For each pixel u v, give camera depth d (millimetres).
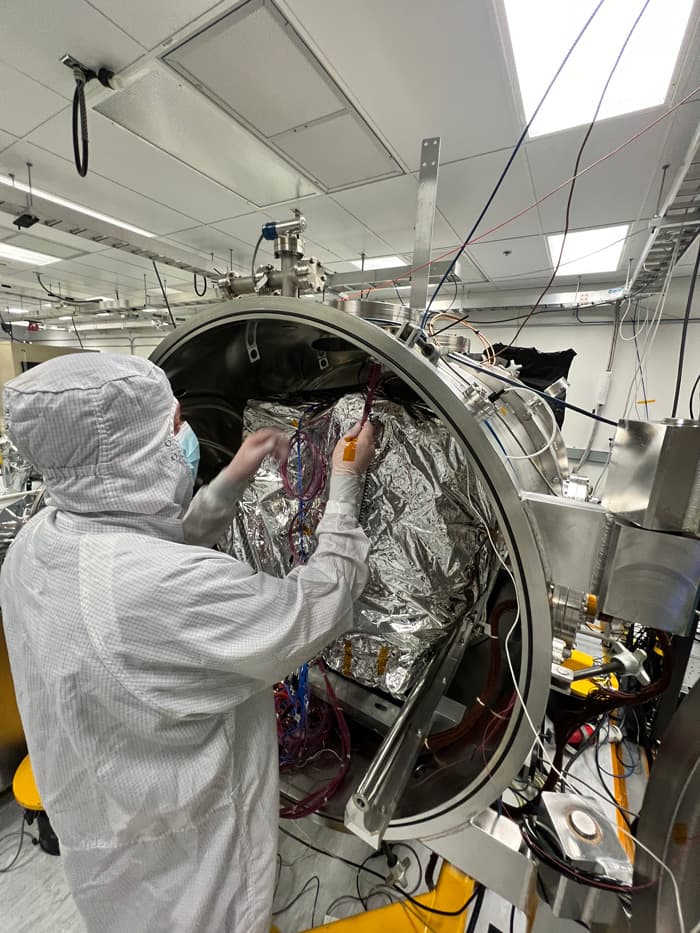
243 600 602
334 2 1250
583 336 3914
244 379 1206
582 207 2363
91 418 564
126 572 566
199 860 655
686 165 1399
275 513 1072
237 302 784
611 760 1588
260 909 708
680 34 1274
